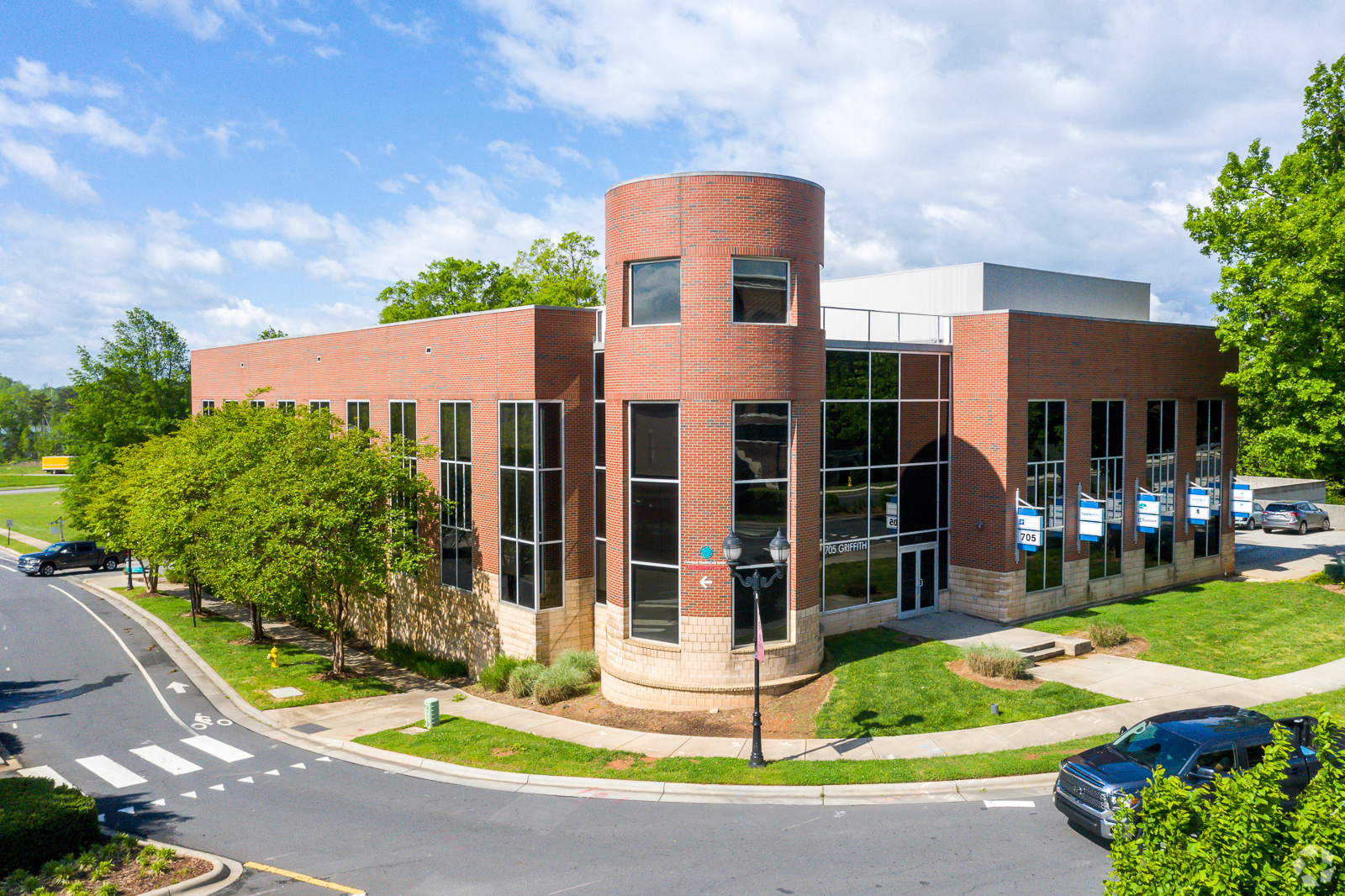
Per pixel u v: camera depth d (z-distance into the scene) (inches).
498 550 1043.9
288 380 1578.5
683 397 822.5
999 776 619.5
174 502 1233.4
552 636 993.5
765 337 824.3
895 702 783.7
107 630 1354.6
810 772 637.9
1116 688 811.4
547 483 986.7
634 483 869.2
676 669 833.5
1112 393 1156.5
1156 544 1226.6
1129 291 1416.1
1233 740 505.7
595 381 1002.1
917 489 1079.0
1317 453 1154.0
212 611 1508.4
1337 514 1876.2
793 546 850.1
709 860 507.2
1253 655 917.8
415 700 955.3
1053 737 693.9
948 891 458.0
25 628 1369.3
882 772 631.2
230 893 481.1
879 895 456.1
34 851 506.3
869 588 1038.4
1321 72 1235.2
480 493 1072.2
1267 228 1131.9
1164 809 287.3
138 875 495.5
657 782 642.2
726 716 792.3
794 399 842.8
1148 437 1212.5
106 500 1643.7
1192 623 1037.2
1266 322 1157.1
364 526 1055.0
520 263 2664.9
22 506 3479.3
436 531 1163.9
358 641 1332.4
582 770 674.2
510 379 1008.2
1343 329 1104.8
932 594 1101.1
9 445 7544.3
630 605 878.4
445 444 1145.4
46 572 1957.4
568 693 904.9
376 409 1309.1
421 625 1204.5
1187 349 1252.5
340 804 625.6
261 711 908.6
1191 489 1248.8
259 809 621.3
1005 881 467.2
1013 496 1048.8
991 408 1053.2
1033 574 1077.1
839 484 1007.6
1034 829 536.4
